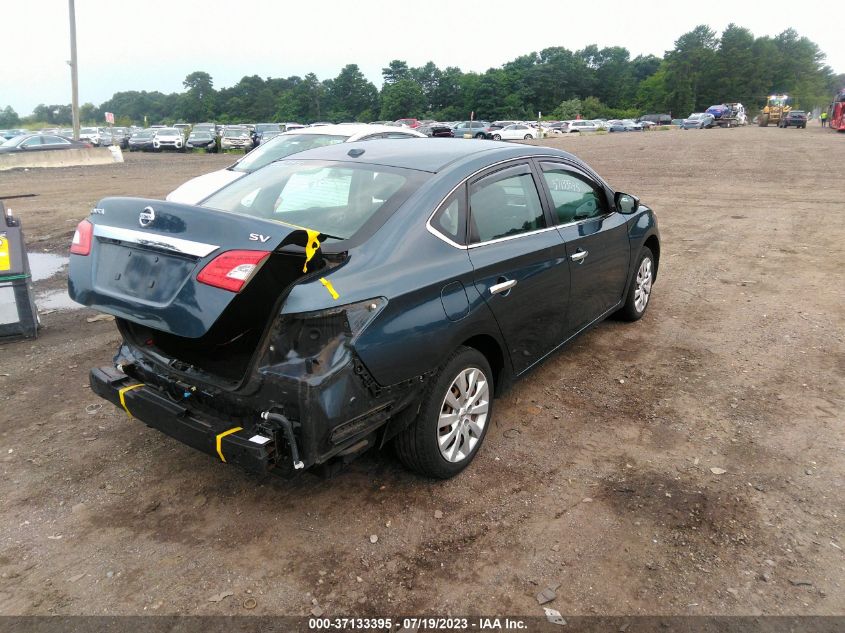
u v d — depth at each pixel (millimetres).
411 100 134375
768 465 3584
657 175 18219
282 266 2908
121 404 3229
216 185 8656
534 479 3469
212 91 159250
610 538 2998
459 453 3455
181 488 3383
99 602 2617
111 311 2848
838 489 3359
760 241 9391
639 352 5234
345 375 2684
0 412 4207
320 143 9367
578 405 4320
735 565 2828
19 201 14344
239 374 2906
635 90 142500
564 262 4172
